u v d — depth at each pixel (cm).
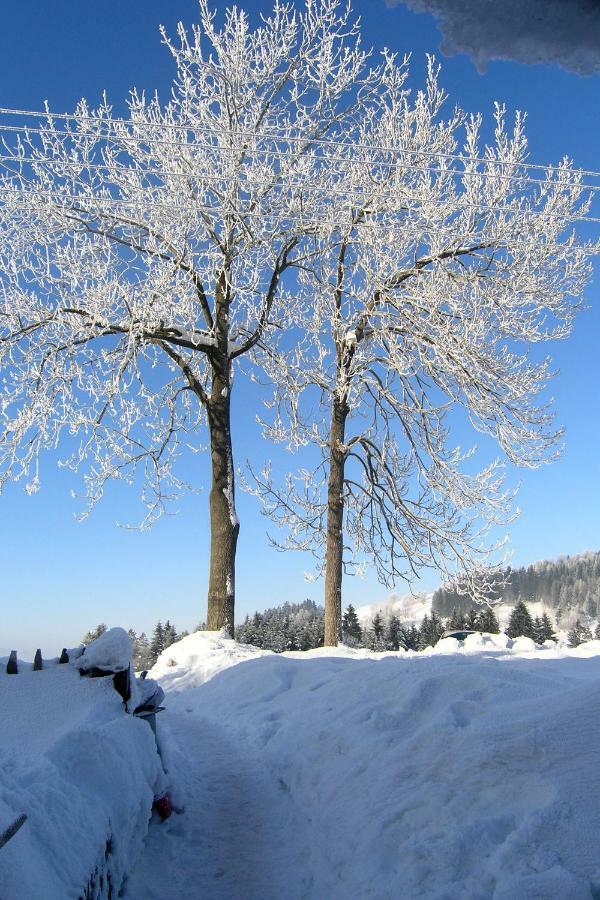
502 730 409
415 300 1648
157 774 454
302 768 532
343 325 1708
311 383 1797
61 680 442
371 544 1861
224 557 1494
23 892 229
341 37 1622
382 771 439
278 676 869
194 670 1172
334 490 1733
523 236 1634
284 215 1498
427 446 1728
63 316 1464
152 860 429
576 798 349
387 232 1664
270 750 616
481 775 390
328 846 418
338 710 585
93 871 294
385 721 496
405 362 1648
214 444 1552
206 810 519
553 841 330
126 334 1480
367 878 368
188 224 1532
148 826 448
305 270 1759
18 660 468
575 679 562
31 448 1416
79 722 387
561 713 404
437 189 1666
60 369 1411
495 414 1645
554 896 302
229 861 440
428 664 605
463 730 427
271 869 427
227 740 710
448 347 1602
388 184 1669
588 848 323
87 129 1500
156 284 1463
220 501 1522
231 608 1479
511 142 1648
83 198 1477
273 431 1812
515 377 1606
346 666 845
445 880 337
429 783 404
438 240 1659
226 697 893
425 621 5519
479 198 1673
